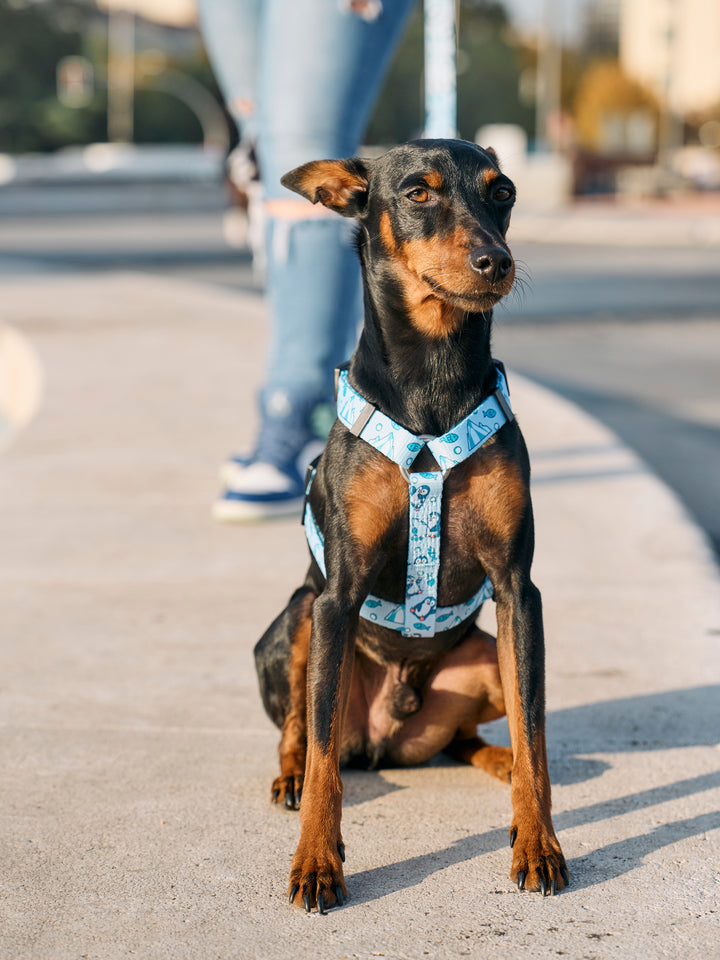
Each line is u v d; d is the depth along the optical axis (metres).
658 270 14.55
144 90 48.88
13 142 45.78
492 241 2.46
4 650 3.60
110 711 3.17
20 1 46.94
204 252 17.27
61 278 13.36
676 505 4.96
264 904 2.26
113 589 4.15
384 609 2.67
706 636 3.60
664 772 2.78
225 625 3.81
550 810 2.41
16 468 5.75
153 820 2.60
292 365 4.90
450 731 2.87
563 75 62.69
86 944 2.12
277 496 4.91
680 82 63.19
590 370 8.51
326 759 2.40
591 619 3.75
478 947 2.11
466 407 2.54
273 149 4.67
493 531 2.54
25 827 2.56
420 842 2.51
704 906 2.23
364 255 2.72
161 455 5.95
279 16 4.58
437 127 4.37
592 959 2.06
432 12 4.32
